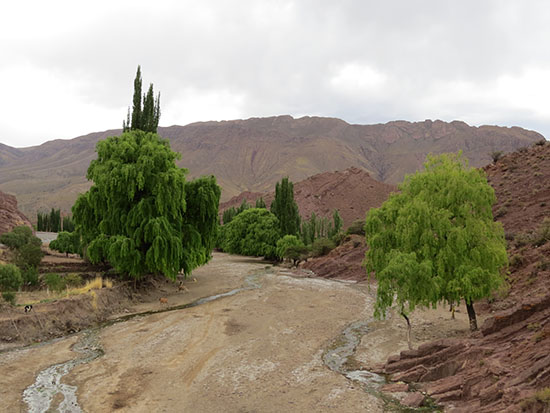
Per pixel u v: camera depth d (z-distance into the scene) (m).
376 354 19.89
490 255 20.52
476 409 11.91
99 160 37.25
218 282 48.81
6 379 16.50
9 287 29.27
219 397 14.82
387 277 18.80
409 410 13.28
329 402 14.23
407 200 23.89
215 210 43.16
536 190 46.78
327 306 33.16
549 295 15.94
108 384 16.08
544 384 11.19
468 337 18.11
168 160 37.53
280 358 19.45
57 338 23.44
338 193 172.62
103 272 40.88
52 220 128.88
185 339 22.98
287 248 72.00
